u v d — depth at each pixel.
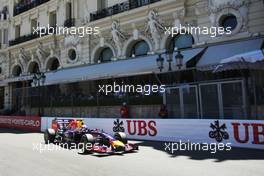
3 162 9.46
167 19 20.84
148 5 21.42
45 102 24.69
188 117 15.52
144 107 18.28
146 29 21.89
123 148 10.86
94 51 25.70
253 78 13.77
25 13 34.38
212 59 16.34
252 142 11.41
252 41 16.44
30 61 32.94
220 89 14.38
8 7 38.09
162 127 14.24
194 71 16.62
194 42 19.39
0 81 36.81
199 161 9.32
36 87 25.53
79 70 24.44
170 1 20.25
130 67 19.88
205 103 14.87
